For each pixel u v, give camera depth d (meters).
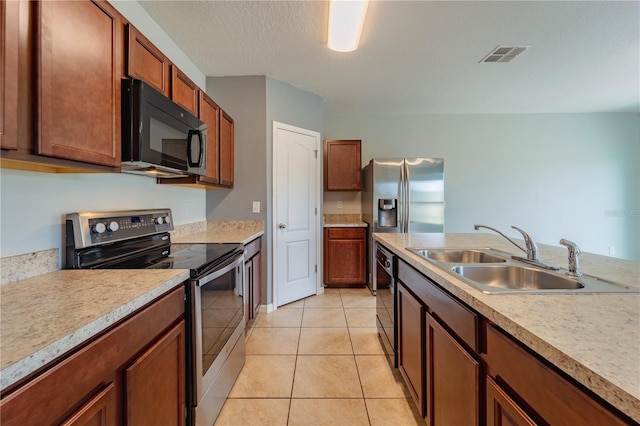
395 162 3.41
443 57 2.49
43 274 1.13
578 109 3.99
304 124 3.21
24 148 0.84
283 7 1.84
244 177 2.84
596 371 0.47
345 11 1.80
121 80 1.24
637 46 2.33
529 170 4.19
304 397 1.60
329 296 3.31
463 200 4.19
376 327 2.46
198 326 1.23
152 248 1.69
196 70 2.64
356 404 1.54
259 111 2.83
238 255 1.83
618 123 4.14
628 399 0.42
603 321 0.66
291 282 3.09
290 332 2.38
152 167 1.45
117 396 0.78
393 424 1.41
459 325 0.96
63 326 0.66
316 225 3.35
